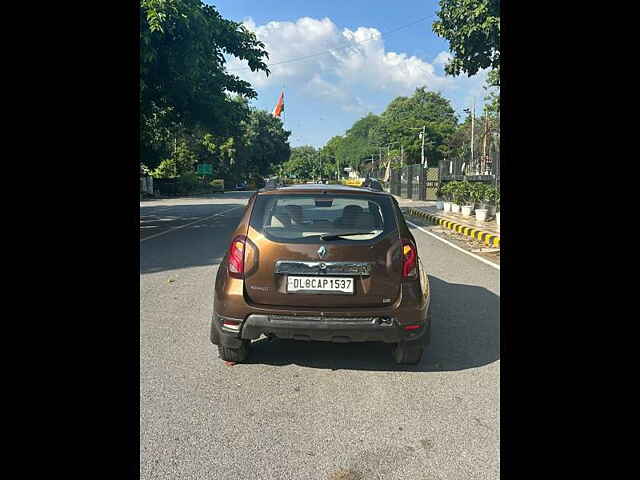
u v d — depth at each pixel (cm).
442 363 423
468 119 7719
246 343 414
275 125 9394
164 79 1480
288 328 381
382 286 384
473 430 313
